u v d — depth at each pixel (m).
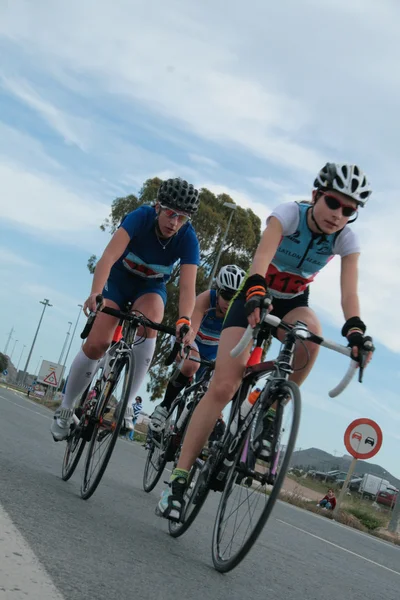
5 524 3.02
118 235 4.82
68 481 5.16
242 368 3.92
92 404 4.88
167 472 8.55
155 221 4.90
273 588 3.54
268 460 3.42
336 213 3.69
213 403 4.00
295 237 3.84
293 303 4.13
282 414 3.44
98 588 2.46
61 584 2.38
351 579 4.75
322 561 5.27
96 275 4.70
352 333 3.52
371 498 37.94
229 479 3.79
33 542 2.84
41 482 4.66
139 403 22.47
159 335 31.30
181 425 5.89
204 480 4.00
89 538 3.26
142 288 5.26
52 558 2.69
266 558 4.54
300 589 3.75
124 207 33.97
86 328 4.67
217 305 6.03
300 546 5.85
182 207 4.77
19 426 9.34
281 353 3.63
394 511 14.73
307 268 3.98
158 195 4.86
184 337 4.80
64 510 3.82
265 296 3.46
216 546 3.71
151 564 3.14
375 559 6.79
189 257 5.05
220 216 34.03
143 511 4.85
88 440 4.81
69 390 5.19
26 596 2.15
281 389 3.52
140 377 5.13
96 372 5.15
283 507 10.85
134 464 9.32
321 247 3.87
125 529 3.87
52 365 48.94
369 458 12.71
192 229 5.07
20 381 95.56
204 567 3.53
